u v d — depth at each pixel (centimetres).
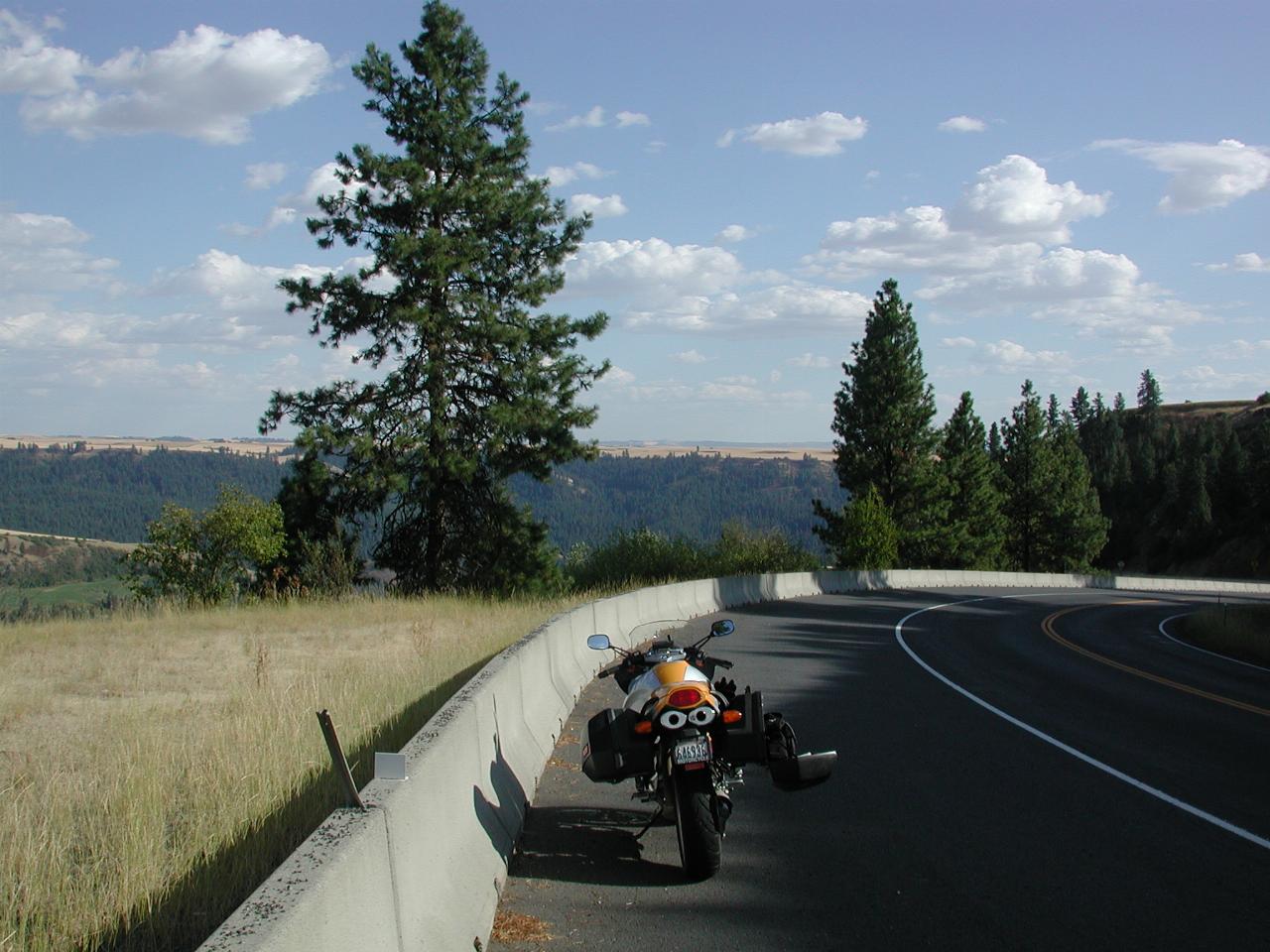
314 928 313
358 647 1661
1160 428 19288
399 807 427
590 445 3441
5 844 566
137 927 484
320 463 3231
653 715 638
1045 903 593
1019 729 1192
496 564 3434
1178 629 3309
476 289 3400
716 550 4784
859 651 2028
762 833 732
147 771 715
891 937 539
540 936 529
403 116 3416
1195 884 634
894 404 6462
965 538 7288
